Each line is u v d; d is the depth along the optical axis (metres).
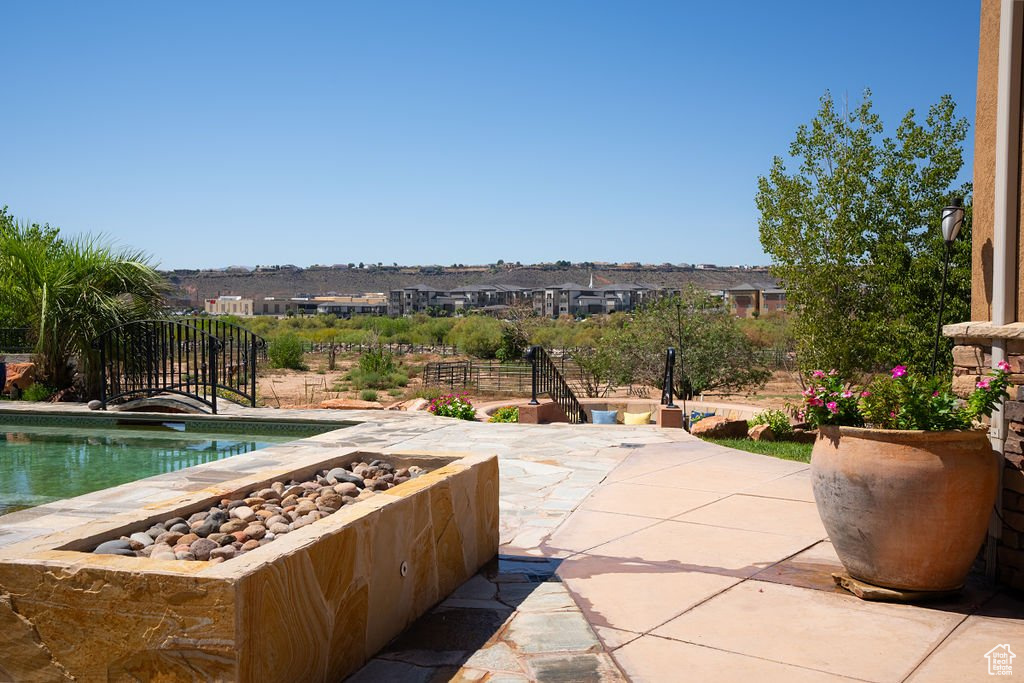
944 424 3.46
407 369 30.97
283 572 2.41
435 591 3.58
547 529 4.98
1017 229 3.75
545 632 3.24
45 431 10.20
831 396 3.70
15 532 4.60
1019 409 3.64
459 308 130.50
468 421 10.42
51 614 2.34
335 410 11.65
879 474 3.41
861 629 3.26
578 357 22.62
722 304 21.67
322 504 3.45
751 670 2.87
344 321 79.81
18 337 13.09
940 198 13.48
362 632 2.91
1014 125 3.74
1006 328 3.64
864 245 14.05
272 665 2.34
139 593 2.26
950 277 11.41
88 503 5.39
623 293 149.38
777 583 3.88
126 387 11.82
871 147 14.00
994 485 3.42
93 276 12.54
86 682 2.31
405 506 3.27
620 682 2.76
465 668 2.88
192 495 3.38
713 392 24.27
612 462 7.40
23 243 12.70
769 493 6.00
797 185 14.23
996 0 3.88
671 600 3.63
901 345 12.35
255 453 7.73
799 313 14.99
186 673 2.23
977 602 3.56
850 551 3.63
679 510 5.46
